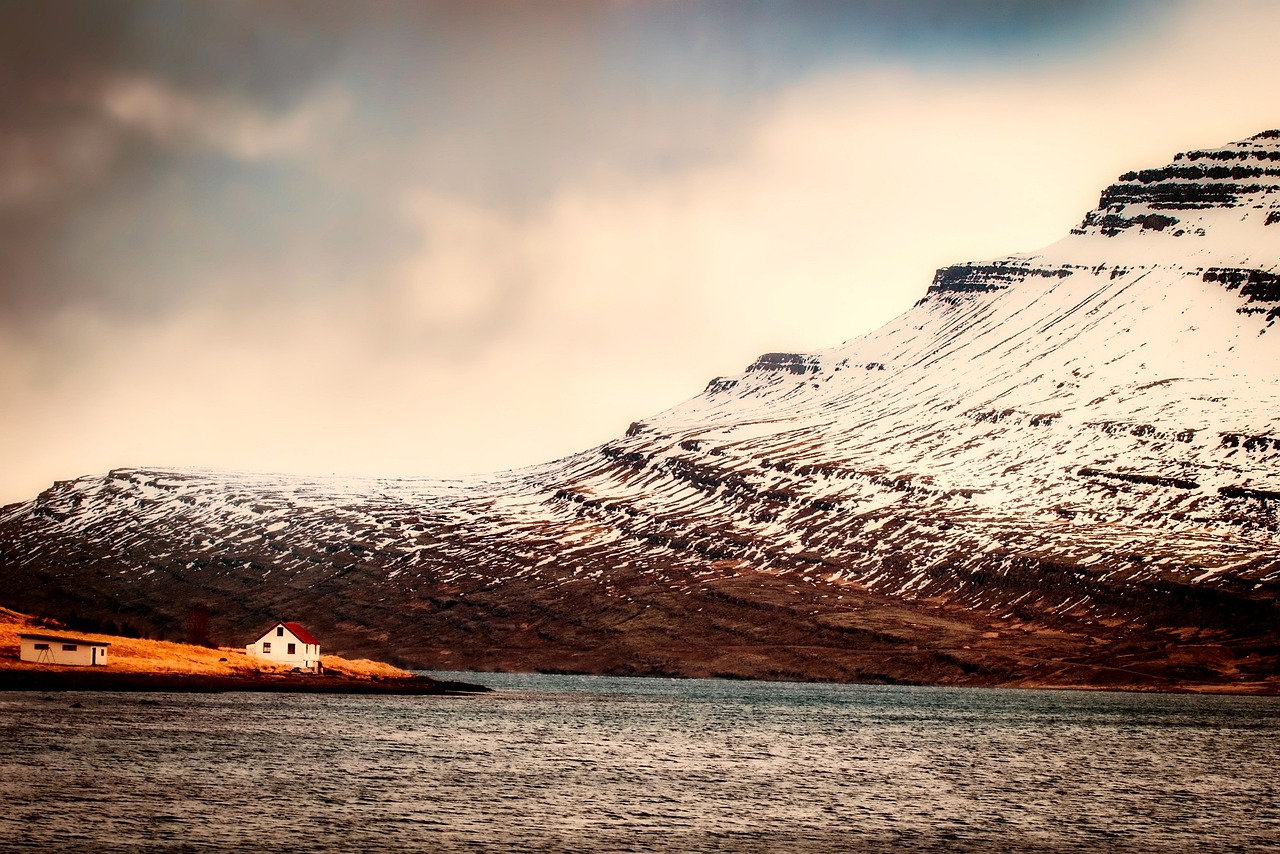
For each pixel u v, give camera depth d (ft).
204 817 403.13
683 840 396.78
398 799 443.73
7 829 378.32
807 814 442.91
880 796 483.92
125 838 374.43
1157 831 426.10
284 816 409.08
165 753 518.37
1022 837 414.00
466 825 406.62
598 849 381.81
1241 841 413.80
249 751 536.42
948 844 401.70
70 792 430.61
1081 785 521.24
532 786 481.46
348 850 370.94
